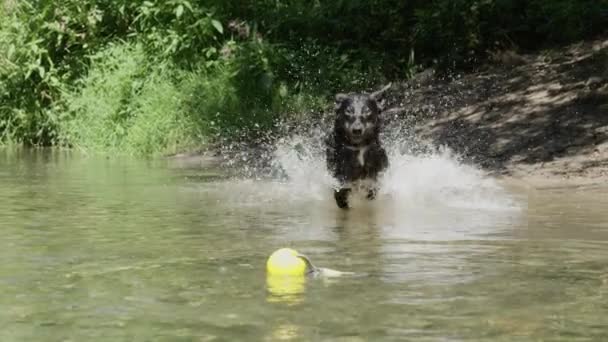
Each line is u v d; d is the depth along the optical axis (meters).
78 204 9.41
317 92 17.78
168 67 18.69
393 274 5.73
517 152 12.60
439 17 18.42
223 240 7.13
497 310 4.79
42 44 19.86
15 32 19.91
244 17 19.78
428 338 4.27
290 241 7.09
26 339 4.33
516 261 6.17
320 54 18.45
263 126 16.88
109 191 10.65
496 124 14.16
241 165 14.05
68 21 19.95
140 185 11.34
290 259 5.76
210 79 18.20
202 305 4.94
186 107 17.53
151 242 7.03
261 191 10.63
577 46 17.12
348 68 18.61
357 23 19.25
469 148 13.18
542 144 12.73
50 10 19.84
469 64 18.02
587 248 6.68
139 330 4.46
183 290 5.31
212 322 4.58
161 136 16.98
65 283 5.53
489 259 6.25
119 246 6.84
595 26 17.55
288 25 19.34
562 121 13.48
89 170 13.56
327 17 19.28
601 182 10.66
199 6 19.25
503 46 18.08
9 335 4.39
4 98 19.89
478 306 4.88
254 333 4.37
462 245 6.84
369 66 18.48
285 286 5.39
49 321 4.65
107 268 5.98
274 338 4.28
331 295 5.15
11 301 5.07
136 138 16.84
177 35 18.80
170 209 9.04
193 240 7.12
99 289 5.36
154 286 5.43
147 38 19.17
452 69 18.00
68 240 7.11
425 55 18.88
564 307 4.86
